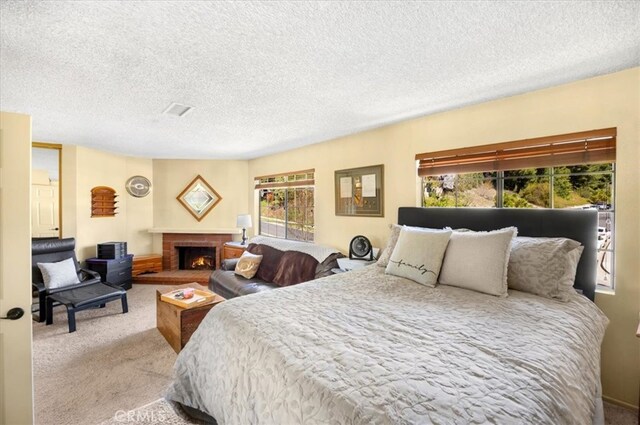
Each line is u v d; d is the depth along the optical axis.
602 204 2.12
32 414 1.46
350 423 0.87
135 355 2.61
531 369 1.05
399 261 2.34
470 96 2.40
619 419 1.84
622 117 1.93
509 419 0.83
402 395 0.92
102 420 1.83
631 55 1.74
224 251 5.23
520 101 2.35
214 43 1.62
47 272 3.49
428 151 2.93
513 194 2.52
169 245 5.45
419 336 1.31
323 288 2.08
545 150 2.25
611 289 2.07
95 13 1.34
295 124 3.22
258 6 1.31
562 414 0.92
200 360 1.69
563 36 1.54
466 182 2.79
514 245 2.02
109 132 3.56
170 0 1.26
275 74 2.00
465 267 1.99
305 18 1.40
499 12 1.35
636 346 1.91
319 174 4.16
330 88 2.24
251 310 1.68
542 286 1.81
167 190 5.57
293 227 4.81
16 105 2.59
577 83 2.10
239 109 2.71
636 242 1.90
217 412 1.47
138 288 4.73
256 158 5.49
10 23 1.41
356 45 1.64
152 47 1.65
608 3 1.28
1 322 1.41
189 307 2.66
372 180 3.45
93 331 3.09
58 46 1.63
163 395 2.07
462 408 0.87
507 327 1.39
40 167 5.60
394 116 2.94
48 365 2.44
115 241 5.07
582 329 1.43
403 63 1.85
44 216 5.73
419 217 2.89
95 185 4.73
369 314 1.58
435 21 1.42
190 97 2.42
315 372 1.08
